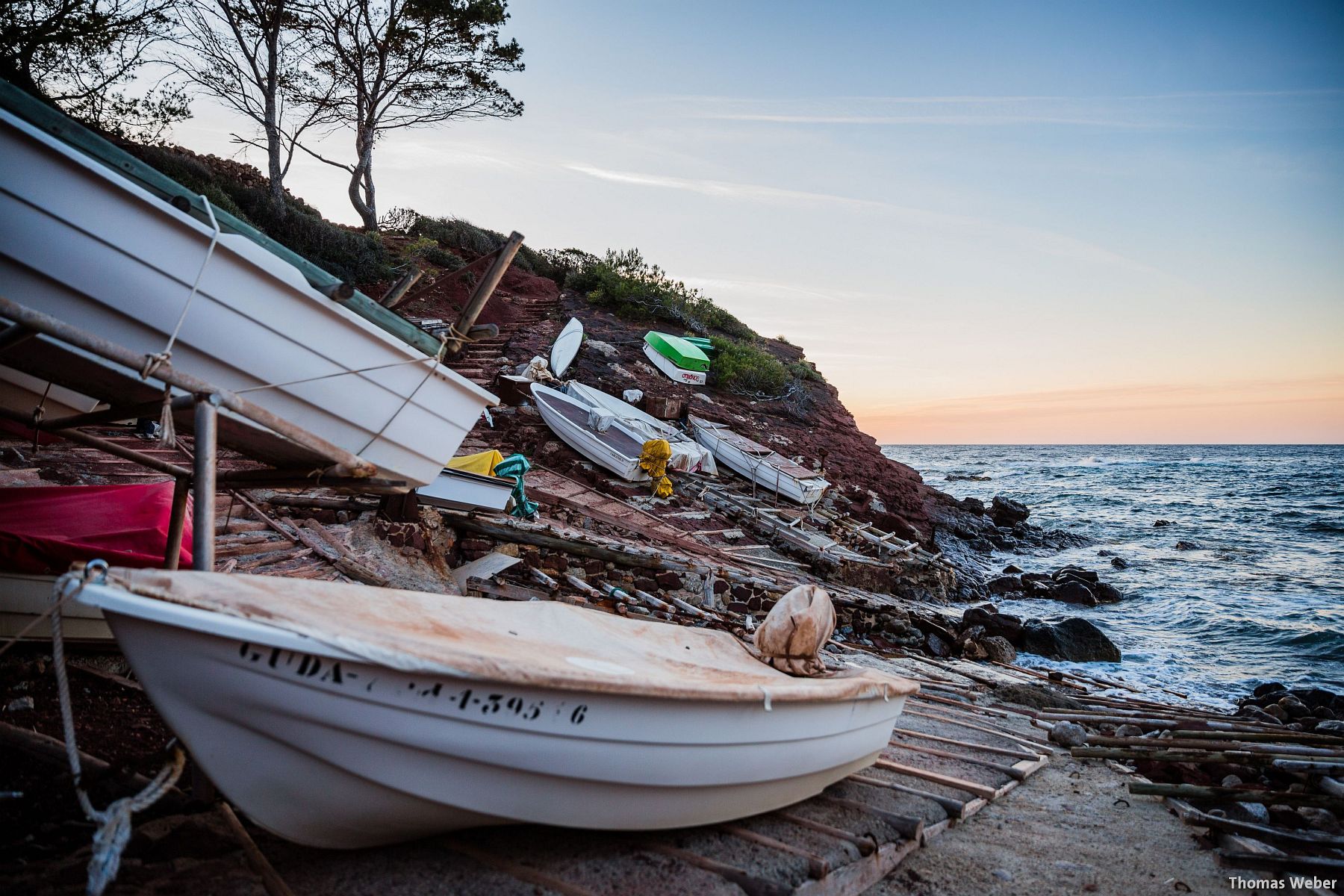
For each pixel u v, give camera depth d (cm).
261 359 509
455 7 2647
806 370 3578
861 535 1956
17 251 430
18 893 303
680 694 371
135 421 1032
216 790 405
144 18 1852
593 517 1423
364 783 333
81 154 429
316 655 303
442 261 3056
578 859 390
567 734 352
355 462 442
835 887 409
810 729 459
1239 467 9775
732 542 1616
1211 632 1733
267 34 2384
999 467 10475
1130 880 470
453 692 325
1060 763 716
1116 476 7938
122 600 281
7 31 1538
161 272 463
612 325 2977
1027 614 1894
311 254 2439
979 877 459
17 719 451
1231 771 705
